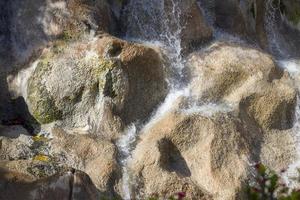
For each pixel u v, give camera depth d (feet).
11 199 31.04
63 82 38.45
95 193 33.24
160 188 34.40
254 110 40.16
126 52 38.75
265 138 39.42
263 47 47.88
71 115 38.37
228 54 42.37
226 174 35.29
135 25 43.39
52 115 38.29
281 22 50.34
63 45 39.55
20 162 33.06
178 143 36.83
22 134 36.78
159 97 40.11
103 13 41.27
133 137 37.65
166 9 43.04
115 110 38.14
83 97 38.40
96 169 34.78
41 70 38.91
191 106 39.55
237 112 39.11
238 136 37.47
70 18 40.01
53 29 39.96
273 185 32.35
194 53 42.88
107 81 38.22
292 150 39.29
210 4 46.62
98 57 38.60
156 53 40.06
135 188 34.50
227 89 40.78
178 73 41.45
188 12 43.32
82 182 32.81
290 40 49.90
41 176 32.22
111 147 36.04
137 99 39.22
